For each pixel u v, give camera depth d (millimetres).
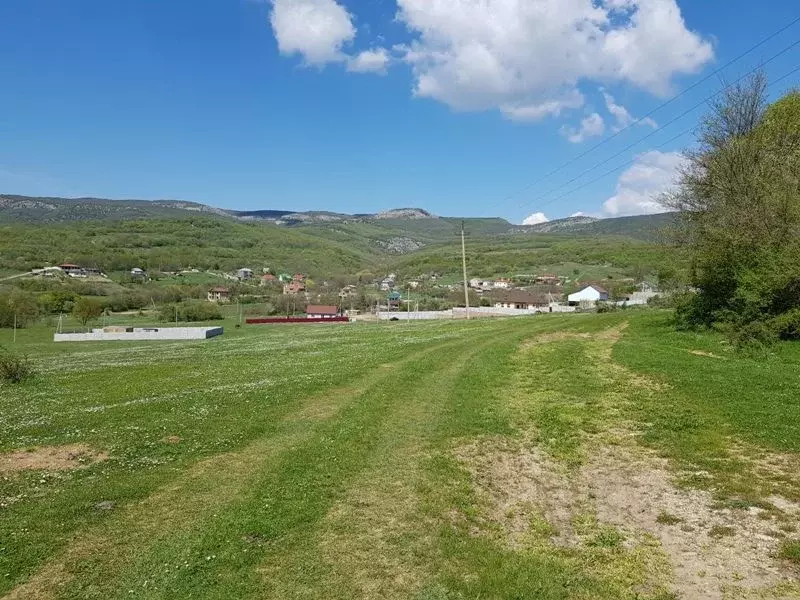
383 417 16594
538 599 7273
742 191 29156
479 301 124750
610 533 9172
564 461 12766
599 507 10305
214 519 9633
